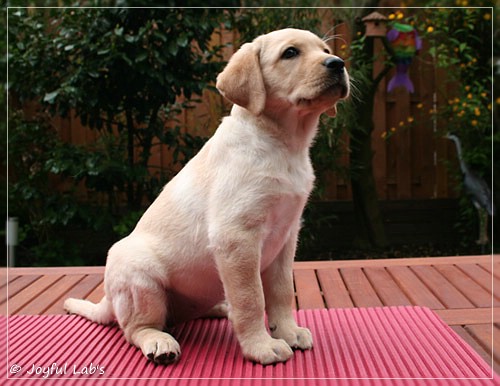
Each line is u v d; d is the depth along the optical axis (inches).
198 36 66.0
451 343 37.4
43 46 64.9
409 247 79.8
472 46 79.8
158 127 69.5
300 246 76.5
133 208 70.7
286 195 35.9
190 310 39.8
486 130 77.5
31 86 66.3
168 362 35.5
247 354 35.4
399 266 55.2
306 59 35.6
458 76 79.0
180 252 37.3
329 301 46.6
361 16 77.0
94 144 72.2
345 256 76.2
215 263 36.8
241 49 37.0
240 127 36.5
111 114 69.1
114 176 66.9
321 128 70.2
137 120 68.9
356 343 37.5
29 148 72.8
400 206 81.7
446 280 50.7
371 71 77.1
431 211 81.8
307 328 38.8
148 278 37.2
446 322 42.0
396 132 82.3
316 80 35.1
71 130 75.4
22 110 73.7
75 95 62.5
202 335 39.5
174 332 40.0
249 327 35.6
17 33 65.2
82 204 70.8
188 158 70.4
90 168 63.8
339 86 35.3
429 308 44.2
